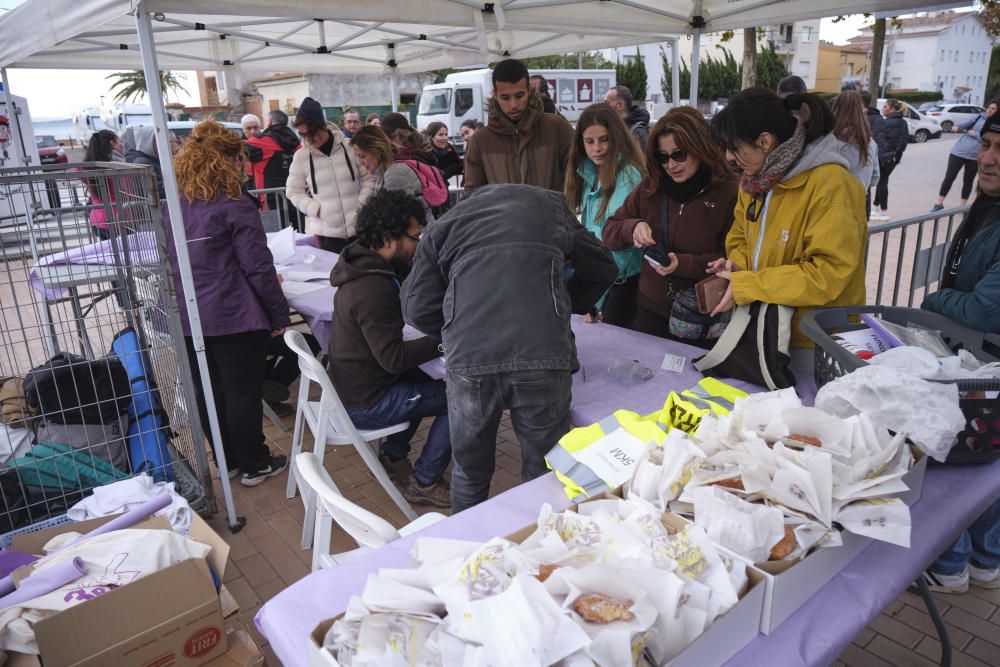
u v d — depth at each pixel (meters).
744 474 1.13
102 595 1.52
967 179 8.81
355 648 0.87
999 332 1.73
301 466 1.75
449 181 8.10
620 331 2.70
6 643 1.54
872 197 10.30
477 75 13.88
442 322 2.06
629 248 2.97
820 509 1.09
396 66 6.33
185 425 2.92
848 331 1.86
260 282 2.87
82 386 2.66
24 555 1.90
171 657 1.59
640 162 3.14
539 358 1.83
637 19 3.79
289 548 2.75
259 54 5.38
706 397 1.57
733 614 0.96
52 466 2.46
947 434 1.30
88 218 2.96
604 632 0.80
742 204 2.23
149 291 2.84
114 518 2.05
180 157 2.79
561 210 1.96
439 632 0.83
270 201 7.26
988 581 2.36
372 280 2.50
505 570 0.92
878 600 1.13
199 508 2.87
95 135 5.96
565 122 3.90
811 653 1.02
